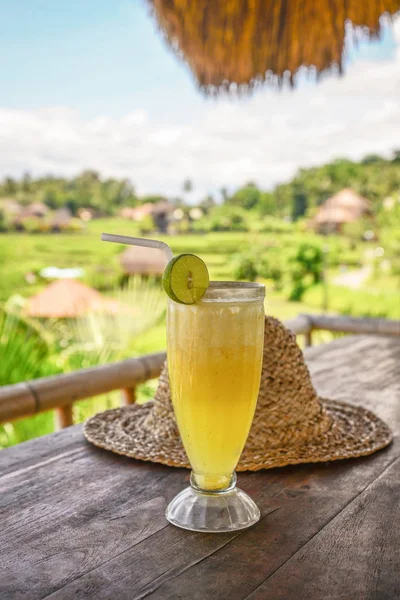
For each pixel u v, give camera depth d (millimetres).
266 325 892
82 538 627
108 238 704
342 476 785
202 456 673
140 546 611
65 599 522
